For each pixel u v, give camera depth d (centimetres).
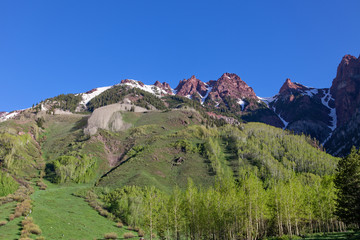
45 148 17962
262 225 7556
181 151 16788
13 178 11794
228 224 6900
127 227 8381
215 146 16850
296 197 7100
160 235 7312
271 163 14488
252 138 19162
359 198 5569
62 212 8612
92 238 6700
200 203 7056
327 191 7206
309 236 6494
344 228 8412
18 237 5709
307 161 16775
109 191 11644
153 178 12938
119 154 17525
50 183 12875
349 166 5884
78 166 14250
